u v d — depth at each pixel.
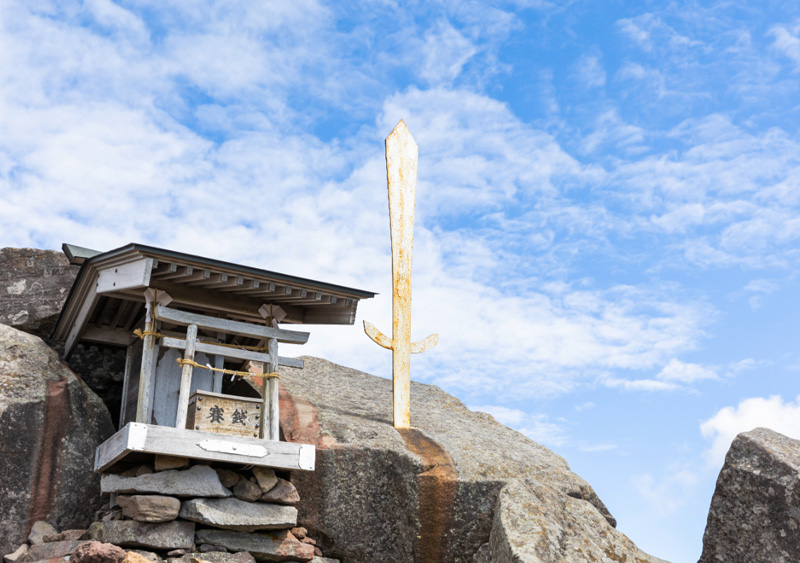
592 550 9.21
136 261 9.09
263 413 9.50
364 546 9.83
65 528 9.41
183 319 9.23
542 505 9.73
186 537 8.56
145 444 8.30
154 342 9.45
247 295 10.08
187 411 9.06
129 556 7.72
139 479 8.49
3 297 11.92
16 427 9.37
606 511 10.79
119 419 11.36
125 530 8.41
